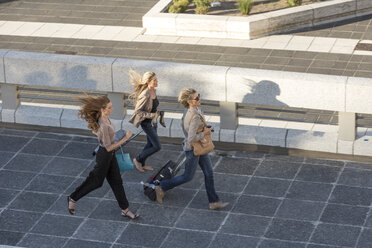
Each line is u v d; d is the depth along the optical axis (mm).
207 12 24078
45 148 12797
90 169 12023
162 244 9789
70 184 11547
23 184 11570
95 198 11070
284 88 11586
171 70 12133
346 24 23156
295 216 10258
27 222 10477
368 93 11117
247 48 21531
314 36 22234
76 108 13578
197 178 11539
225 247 9625
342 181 11141
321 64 19828
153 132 11445
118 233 10109
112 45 22234
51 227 10328
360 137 11812
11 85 13453
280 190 11000
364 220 10047
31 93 17125
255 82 11719
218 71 11930
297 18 22828
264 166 11789
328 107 11484
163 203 10836
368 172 11375
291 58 20469
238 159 12086
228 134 12344
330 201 10602
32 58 12938
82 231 10195
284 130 12188
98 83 12688
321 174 11406
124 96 13023
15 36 23344
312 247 9492
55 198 11125
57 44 22469
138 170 11906
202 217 10398
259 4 24594
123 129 13023
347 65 19625
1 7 26406
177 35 22953
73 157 12453
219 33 22516
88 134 13297
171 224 10258
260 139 12188
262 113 16078
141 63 12438
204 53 21312
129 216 10391
